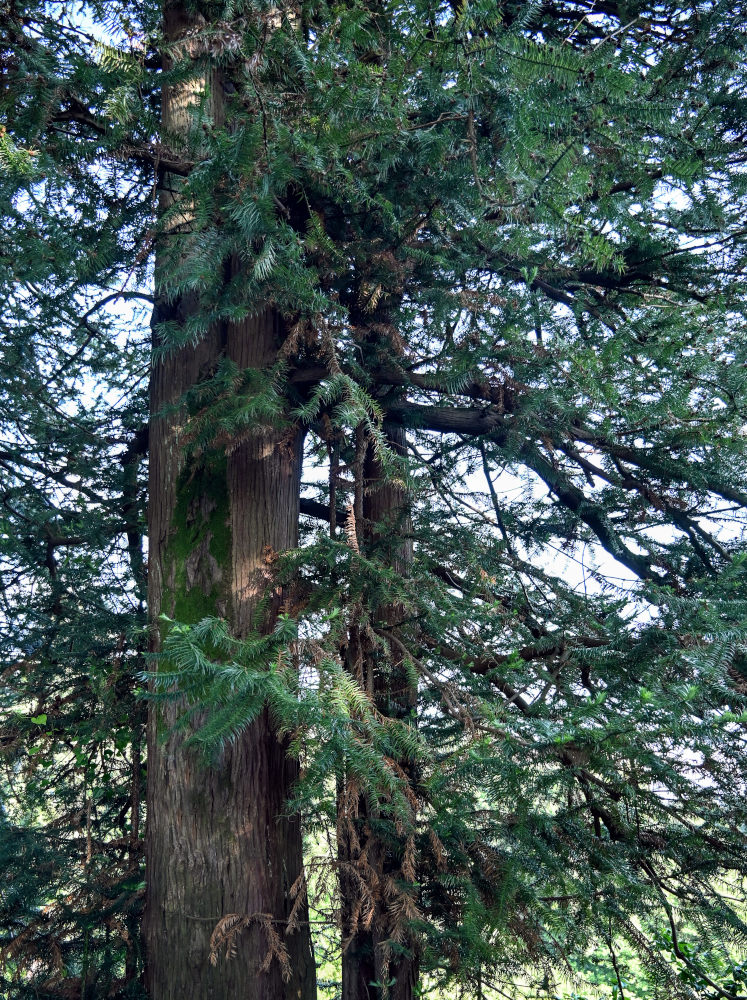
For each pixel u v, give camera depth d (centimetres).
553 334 431
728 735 310
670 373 398
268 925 412
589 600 493
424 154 354
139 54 317
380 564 413
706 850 336
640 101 271
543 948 316
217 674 274
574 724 292
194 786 438
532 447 499
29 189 341
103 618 588
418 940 351
